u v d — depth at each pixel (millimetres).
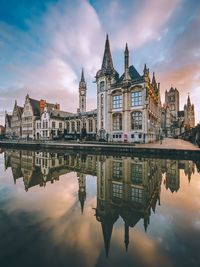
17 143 46156
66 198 8828
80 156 25891
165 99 133875
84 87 85750
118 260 4125
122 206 7719
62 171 16094
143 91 40938
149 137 42688
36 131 74500
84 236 5223
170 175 13555
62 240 4973
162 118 101375
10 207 7535
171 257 4227
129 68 47969
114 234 5348
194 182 11555
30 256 4230
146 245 4734
